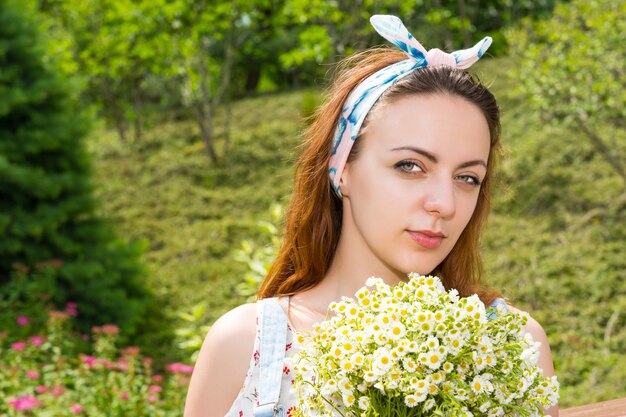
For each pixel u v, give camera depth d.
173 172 12.00
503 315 1.23
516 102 11.42
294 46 16.36
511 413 1.14
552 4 14.71
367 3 11.44
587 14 8.03
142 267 8.46
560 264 7.80
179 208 10.92
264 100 15.05
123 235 10.30
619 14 7.50
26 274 7.67
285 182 11.24
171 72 12.66
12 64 7.81
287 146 11.95
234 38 14.54
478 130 1.23
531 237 8.46
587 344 6.57
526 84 8.40
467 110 1.22
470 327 1.09
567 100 8.05
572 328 6.89
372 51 1.55
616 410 1.65
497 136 1.41
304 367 1.14
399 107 1.22
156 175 12.02
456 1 14.93
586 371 6.21
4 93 7.38
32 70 7.99
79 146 8.27
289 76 18.66
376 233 1.24
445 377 1.08
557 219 8.78
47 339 6.29
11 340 6.16
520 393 1.10
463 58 1.32
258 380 1.29
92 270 7.57
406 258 1.23
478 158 1.22
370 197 1.24
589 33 7.88
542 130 10.45
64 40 12.55
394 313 1.08
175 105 15.95
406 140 1.20
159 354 7.46
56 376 5.22
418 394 1.03
